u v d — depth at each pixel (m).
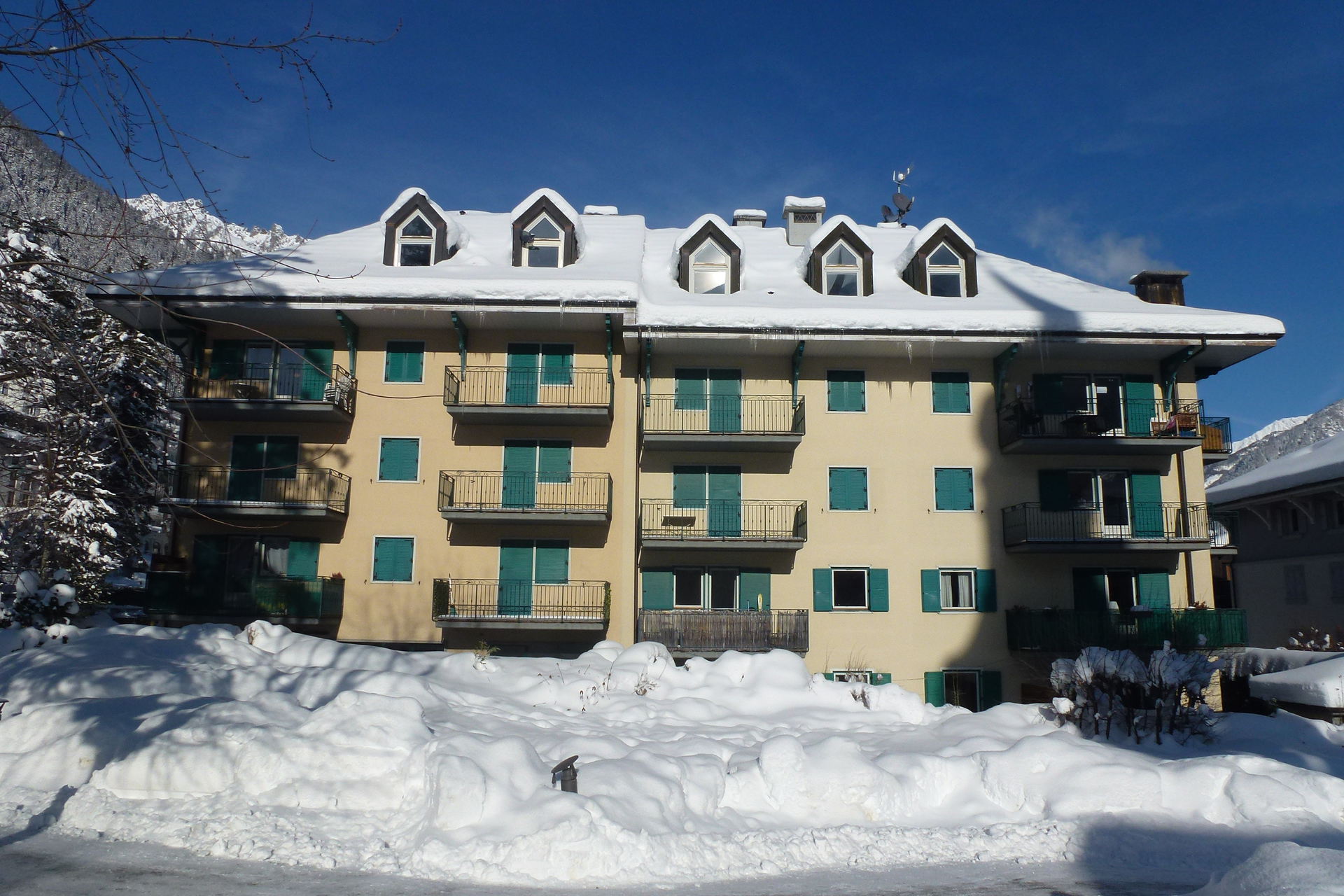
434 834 8.57
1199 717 14.52
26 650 14.63
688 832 9.19
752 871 8.63
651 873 8.24
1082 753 11.48
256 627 17.55
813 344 24.33
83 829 9.05
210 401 23.50
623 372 25.23
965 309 24.31
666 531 24.17
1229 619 23.23
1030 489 25.08
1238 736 14.59
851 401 25.34
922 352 24.97
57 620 17.62
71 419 26.17
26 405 25.83
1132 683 14.48
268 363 24.89
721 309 23.75
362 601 24.17
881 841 9.53
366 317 24.23
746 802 10.35
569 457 24.97
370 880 7.86
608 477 24.66
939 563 24.70
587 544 24.59
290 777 9.95
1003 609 24.52
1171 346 24.28
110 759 10.43
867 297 25.77
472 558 24.44
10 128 8.00
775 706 15.91
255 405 23.72
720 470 25.09
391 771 10.05
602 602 24.17
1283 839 9.88
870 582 24.52
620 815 8.80
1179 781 10.89
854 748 11.09
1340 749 14.18
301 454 24.78
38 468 28.84
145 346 20.75
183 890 7.47
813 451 25.11
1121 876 8.86
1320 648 24.69
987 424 25.33
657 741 12.84
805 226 30.19
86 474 29.12
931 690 24.06
